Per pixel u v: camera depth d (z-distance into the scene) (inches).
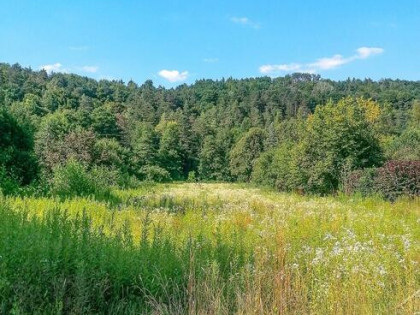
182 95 6107.3
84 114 2827.3
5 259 185.9
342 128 1296.8
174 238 291.4
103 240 249.0
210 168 3622.0
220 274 242.1
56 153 1435.8
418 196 844.0
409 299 199.6
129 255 231.3
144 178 2637.8
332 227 396.2
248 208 613.6
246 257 263.4
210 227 381.7
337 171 1300.4
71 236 237.9
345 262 249.9
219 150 3627.0
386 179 909.2
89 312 192.2
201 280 218.7
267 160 2252.7
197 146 3750.0
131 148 3038.9
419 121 3051.2
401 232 386.9
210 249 273.6
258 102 5226.4
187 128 3767.2
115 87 5851.4
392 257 265.4
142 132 3127.5
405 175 897.5
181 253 255.3
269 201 839.7
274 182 1883.6
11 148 911.7
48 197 661.9
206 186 2261.3
